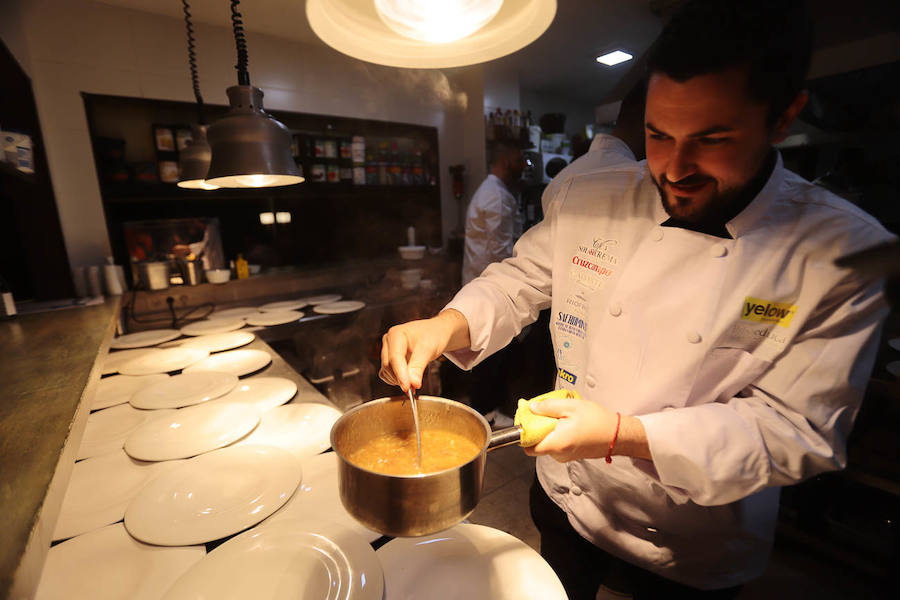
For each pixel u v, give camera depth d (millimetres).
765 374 772
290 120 3398
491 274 1194
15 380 1179
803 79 576
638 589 1073
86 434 1169
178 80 2848
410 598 658
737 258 767
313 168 3383
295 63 3266
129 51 2684
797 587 1793
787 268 737
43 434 862
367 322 2984
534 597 654
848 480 1855
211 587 652
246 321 2500
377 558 705
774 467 703
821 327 715
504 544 754
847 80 1396
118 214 2873
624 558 1010
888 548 1745
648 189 925
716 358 799
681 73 575
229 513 827
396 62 798
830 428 695
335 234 3789
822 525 1893
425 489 536
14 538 569
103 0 2561
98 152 2662
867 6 1283
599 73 4227
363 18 712
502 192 3266
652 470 748
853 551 1832
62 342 1564
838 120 1508
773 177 766
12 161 1827
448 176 4242
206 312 2820
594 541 1039
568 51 3648
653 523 951
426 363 845
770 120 592
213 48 2947
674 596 1016
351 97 3545
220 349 1883
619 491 963
